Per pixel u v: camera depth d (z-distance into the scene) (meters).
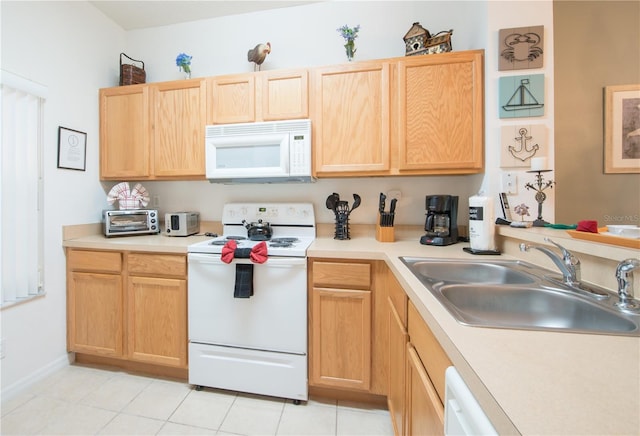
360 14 1.94
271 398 1.52
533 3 1.44
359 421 1.36
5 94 1.47
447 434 0.52
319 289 1.45
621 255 0.73
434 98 1.56
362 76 1.64
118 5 1.99
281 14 2.05
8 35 1.50
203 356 1.55
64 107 1.79
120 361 1.79
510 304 0.88
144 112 1.92
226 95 1.80
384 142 1.62
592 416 0.33
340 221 1.82
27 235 1.59
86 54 1.94
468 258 1.24
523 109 1.44
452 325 0.58
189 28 2.18
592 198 1.73
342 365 1.45
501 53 1.45
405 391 0.95
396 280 1.17
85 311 1.75
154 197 2.23
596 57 1.71
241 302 1.50
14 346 1.54
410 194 1.92
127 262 1.68
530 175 1.44
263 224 1.86
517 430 0.31
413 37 1.67
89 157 1.96
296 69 1.71
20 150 1.55
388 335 1.35
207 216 2.18
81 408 1.43
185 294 1.59
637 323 0.61
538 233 1.09
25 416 1.37
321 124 1.69
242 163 1.74
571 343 0.51
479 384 0.40
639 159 1.68
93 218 1.99
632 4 1.67
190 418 1.37
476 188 1.67
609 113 1.70
